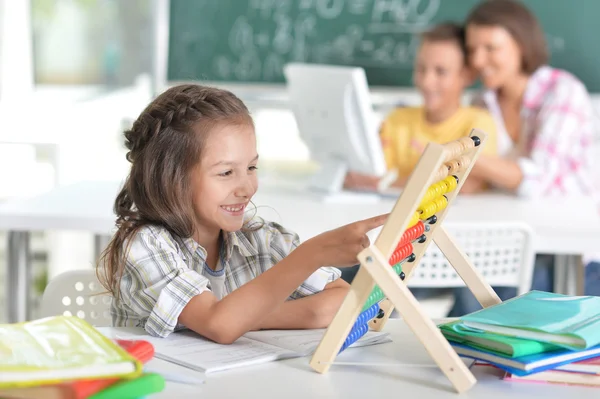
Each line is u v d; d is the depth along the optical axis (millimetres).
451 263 1417
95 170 4379
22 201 2744
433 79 3275
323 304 1474
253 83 4297
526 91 3273
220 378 1160
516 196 3080
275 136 4504
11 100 4363
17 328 1169
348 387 1129
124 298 1463
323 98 2838
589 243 2465
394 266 1360
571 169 3230
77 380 992
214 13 4293
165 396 1084
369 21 4137
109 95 4516
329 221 2535
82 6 4555
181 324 1425
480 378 1171
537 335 1154
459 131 3305
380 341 1365
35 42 4520
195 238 1550
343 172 3002
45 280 4254
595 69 3934
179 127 1465
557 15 3941
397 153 3391
